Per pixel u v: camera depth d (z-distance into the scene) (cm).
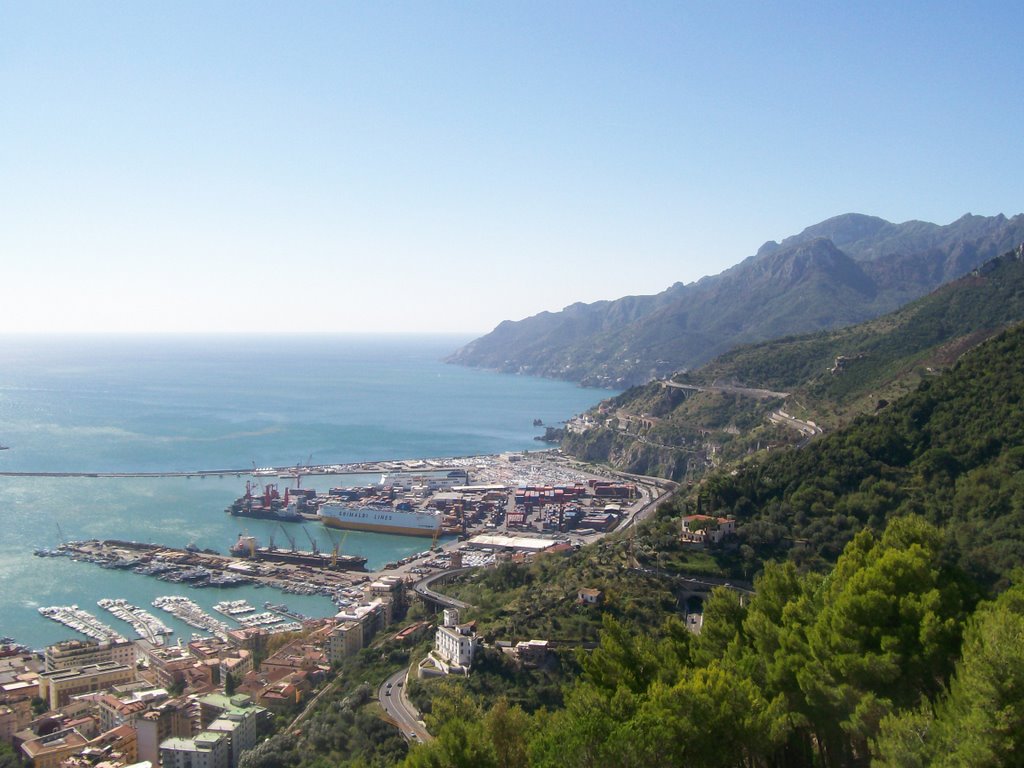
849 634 7888
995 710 5847
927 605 7712
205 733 16575
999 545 15912
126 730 17262
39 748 16475
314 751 14900
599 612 17550
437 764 7900
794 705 7912
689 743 6781
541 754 7150
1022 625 6244
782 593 9894
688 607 18375
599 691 7956
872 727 7006
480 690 15462
